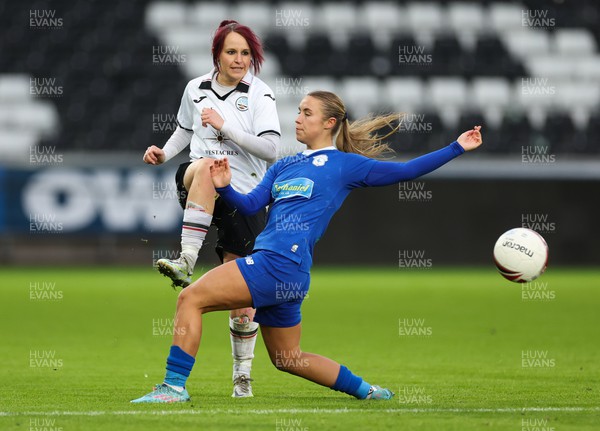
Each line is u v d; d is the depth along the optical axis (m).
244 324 27.75
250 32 28.95
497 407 25.16
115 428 21.22
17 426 21.58
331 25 115.56
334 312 59.81
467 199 97.00
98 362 37.44
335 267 97.12
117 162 94.75
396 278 86.50
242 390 27.81
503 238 27.47
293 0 116.12
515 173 96.62
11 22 113.12
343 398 27.19
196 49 113.00
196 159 29.45
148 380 31.91
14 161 94.88
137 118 108.12
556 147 108.88
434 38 115.56
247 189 29.53
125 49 112.44
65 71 110.25
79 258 98.94
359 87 111.69
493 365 36.62
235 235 29.02
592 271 93.12
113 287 76.69
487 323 53.84
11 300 66.25
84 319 55.81
